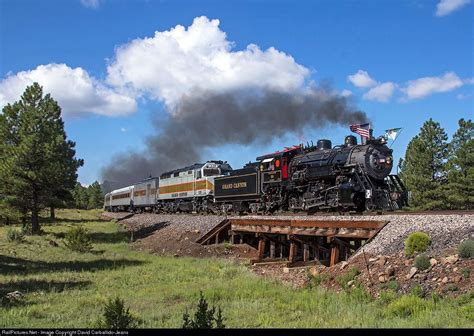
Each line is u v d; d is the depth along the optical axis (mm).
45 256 21969
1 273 16281
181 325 9320
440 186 37094
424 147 39250
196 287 14109
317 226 17328
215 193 34438
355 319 9250
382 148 21016
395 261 12180
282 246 22719
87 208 107000
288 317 10031
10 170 30812
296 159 24547
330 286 13172
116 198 72312
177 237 27656
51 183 32219
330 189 21328
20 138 32781
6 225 45125
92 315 10406
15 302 11641
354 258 14016
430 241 12328
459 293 9633
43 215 60469
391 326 8367
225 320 9867
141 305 11656
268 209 26578
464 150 36281
